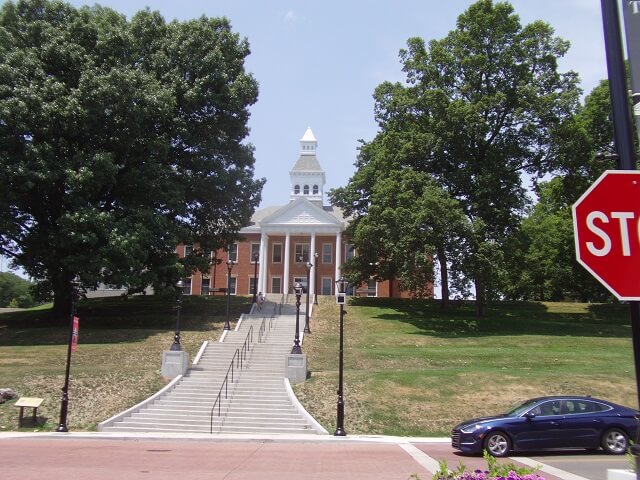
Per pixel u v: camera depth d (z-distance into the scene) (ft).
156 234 127.54
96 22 131.54
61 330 121.90
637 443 11.38
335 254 219.82
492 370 90.58
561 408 50.80
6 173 110.42
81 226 114.73
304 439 62.34
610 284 10.77
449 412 73.41
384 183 141.79
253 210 157.17
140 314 145.07
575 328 135.33
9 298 365.81
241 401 78.43
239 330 124.36
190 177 139.54
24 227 127.44
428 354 106.01
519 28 151.53
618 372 89.10
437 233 129.18
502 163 143.54
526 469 18.21
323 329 131.34
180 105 141.69
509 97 147.43
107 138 125.59
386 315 149.89
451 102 141.08
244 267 226.58
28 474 38.01
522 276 210.59
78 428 68.59
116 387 81.20
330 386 83.10
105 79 116.98
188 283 225.97
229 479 36.76
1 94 114.52
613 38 12.05
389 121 164.35
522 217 156.15
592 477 38.11
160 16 146.92
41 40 123.34
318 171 241.76
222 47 152.66
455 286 140.56
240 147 154.61
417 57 158.61
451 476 18.72
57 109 113.29
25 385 78.59
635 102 12.12
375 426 69.97
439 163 152.97
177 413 73.82
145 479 36.55
